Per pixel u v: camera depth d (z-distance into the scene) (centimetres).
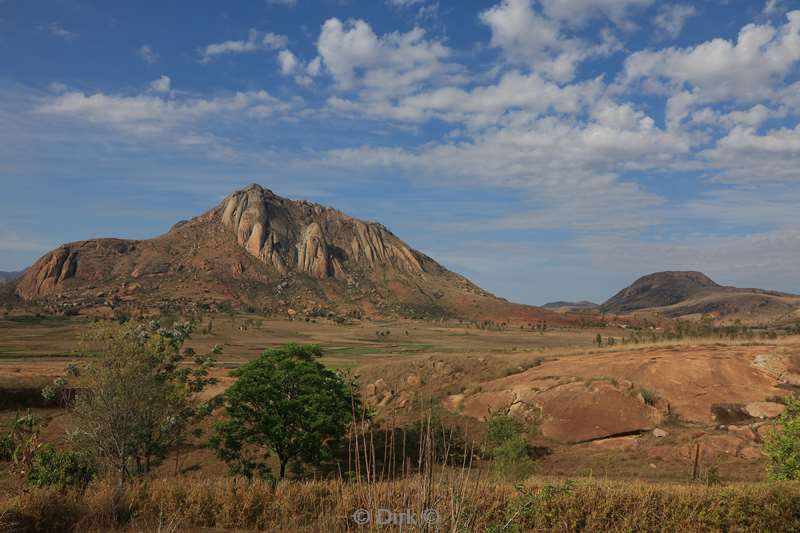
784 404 2789
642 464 2556
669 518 1109
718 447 2548
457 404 3634
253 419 2888
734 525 1080
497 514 998
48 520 1090
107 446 2164
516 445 2228
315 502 1150
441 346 14462
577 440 2942
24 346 10675
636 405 3008
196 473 2947
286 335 18488
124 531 1085
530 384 3525
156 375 2509
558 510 1079
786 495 1116
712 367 3216
